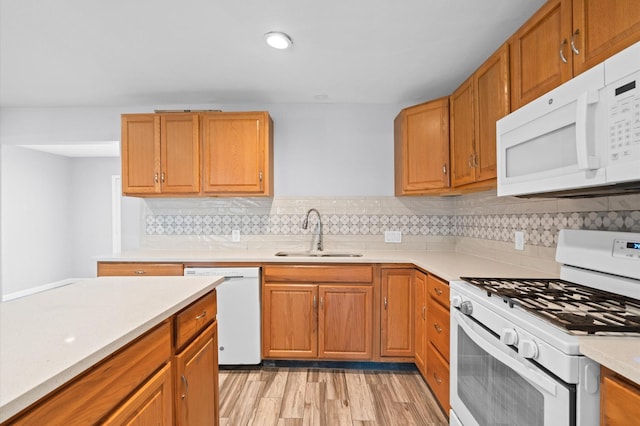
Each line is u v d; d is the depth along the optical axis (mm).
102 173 5590
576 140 975
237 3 1556
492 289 1273
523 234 1901
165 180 2604
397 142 2797
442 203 2898
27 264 4824
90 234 5582
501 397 1095
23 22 1698
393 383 2195
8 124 2979
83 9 1593
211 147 2600
